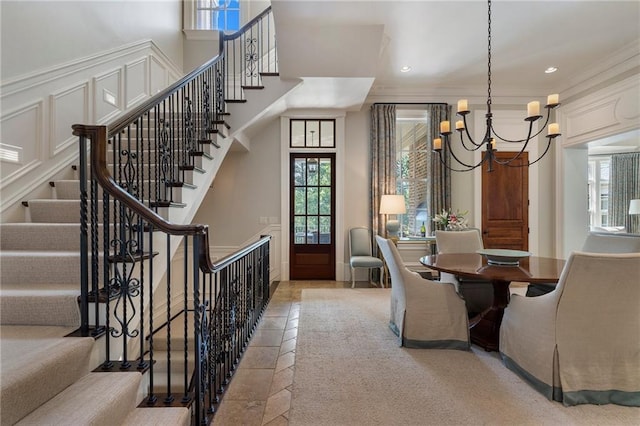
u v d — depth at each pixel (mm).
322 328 3113
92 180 1684
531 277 2275
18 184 2484
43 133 2672
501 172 5258
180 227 1617
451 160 5215
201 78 3434
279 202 5336
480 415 1764
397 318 2863
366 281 5250
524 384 2076
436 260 3021
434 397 1939
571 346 1887
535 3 3084
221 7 5340
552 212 5266
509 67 4484
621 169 7121
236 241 5312
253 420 1747
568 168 5074
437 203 5145
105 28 3373
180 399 1639
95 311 1732
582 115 4695
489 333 2699
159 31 4461
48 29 2697
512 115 5254
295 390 2029
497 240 5230
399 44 3832
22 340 1538
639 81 3809
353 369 2295
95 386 1431
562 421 1713
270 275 5262
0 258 2014
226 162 5316
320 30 3438
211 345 1938
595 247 3023
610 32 3594
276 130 5312
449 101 5266
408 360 2432
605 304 1849
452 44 3836
